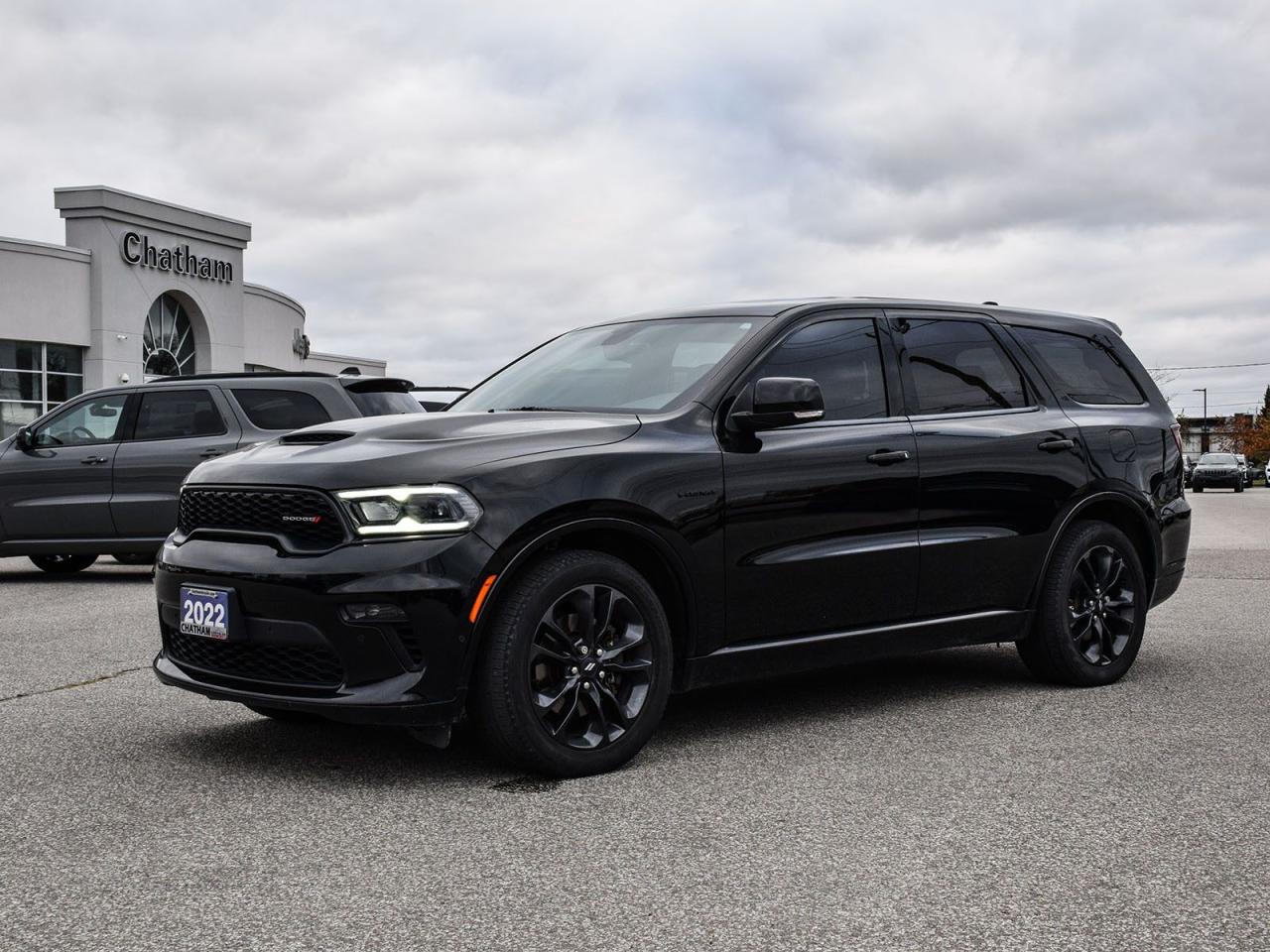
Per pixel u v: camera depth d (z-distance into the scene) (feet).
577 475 13.73
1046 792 13.14
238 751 15.05
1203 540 52.24
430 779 13.69
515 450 13.71
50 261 97.45
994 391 18.43
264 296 124.67
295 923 9.50
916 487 16.75
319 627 12.98
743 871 10.67
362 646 12.89
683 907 9.80
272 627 13.32
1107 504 19.43
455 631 12.93
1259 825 11.98
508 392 17.25
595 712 13.88
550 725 13.56
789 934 9.25
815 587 15.72
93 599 31.76
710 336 16.52
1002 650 22.86
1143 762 14.44
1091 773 13.96
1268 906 9.83
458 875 10.59
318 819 12.22
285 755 14.83
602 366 16.84
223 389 36.06
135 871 10.71
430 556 12.85
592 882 10.41
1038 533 18.28
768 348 16.05
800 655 15.80
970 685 19.29
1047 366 19.35
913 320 17.87
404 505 12.97
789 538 15.46
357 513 13.00
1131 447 19.80
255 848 11.34
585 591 13.74
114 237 102.01
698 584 14.66
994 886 10.30
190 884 10.39
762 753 14.89
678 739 15.65
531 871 10.68
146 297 105.40
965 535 17.34
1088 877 10.52
